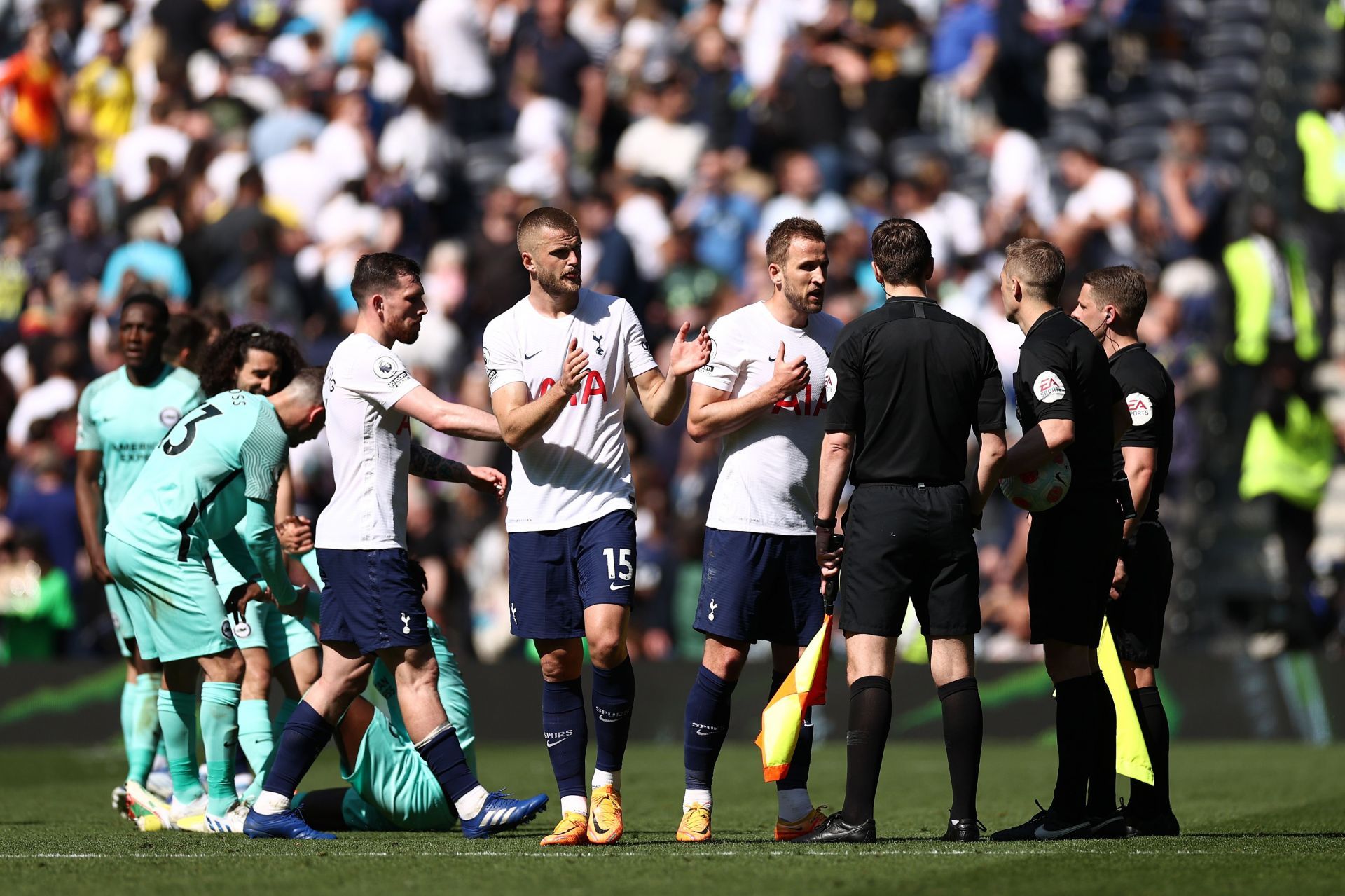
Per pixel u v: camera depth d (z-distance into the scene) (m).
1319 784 33.16
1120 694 23.19
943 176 59.56
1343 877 18.36
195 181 59.06
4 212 67.50
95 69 70.62
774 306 23.12
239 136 63.81
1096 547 22.53
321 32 68.88
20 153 68.88
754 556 22.61
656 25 69.25
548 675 22.66
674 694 44.69
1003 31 68.19
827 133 62.19
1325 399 51.41
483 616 48.16
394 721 25.84
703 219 59.78
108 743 42.88
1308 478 46.25
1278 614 46.81
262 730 25.58
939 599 21.75
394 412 22.69
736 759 41.16
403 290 23.08
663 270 56.62
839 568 21.89
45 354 54.44
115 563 25.14
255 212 54.88
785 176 58.69
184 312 29.33
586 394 22.45
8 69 68.81
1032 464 22.02
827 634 21.95
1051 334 22.48
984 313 54.41
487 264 55.59
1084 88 71.31
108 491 28.55
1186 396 50.62
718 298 54.66
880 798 31.08
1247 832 24.08
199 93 69.94
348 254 58.09
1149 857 20.06
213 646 24.91
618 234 55.06
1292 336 52.22
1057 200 65.62
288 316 52.22
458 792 22.81
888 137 66.25
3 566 44.22
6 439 54.75
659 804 30.41
